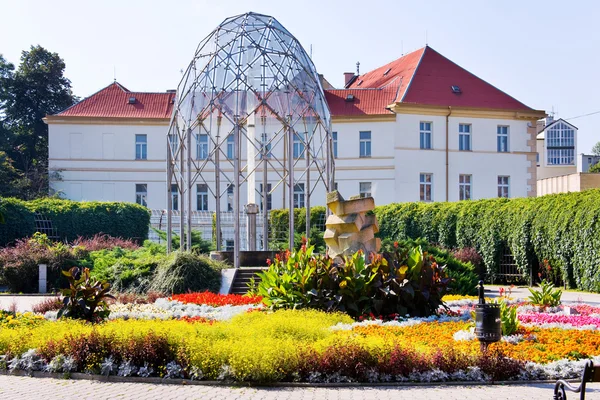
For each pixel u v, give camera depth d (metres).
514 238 34.66
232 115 28.55
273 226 46.16
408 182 53.06
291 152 28.94
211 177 49.06
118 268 27.38
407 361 11.70
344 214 20.28
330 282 17.86
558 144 102.69
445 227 39.31
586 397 10.27
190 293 24.41
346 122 53.56
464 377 11.62
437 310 19.08
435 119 53.72
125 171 53.97
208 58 29.58
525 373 11.73
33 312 20.88
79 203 44.50
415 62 57.28
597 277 28.83
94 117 53.69
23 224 41.50
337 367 11.66
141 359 12.31
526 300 22.69
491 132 54.88
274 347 12.04
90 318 16.42
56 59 69.19
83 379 12.23
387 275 17.94
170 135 30.84
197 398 10.38
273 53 29.80
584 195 30.62
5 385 11.65
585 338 14.26
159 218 48.38
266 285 18.62
